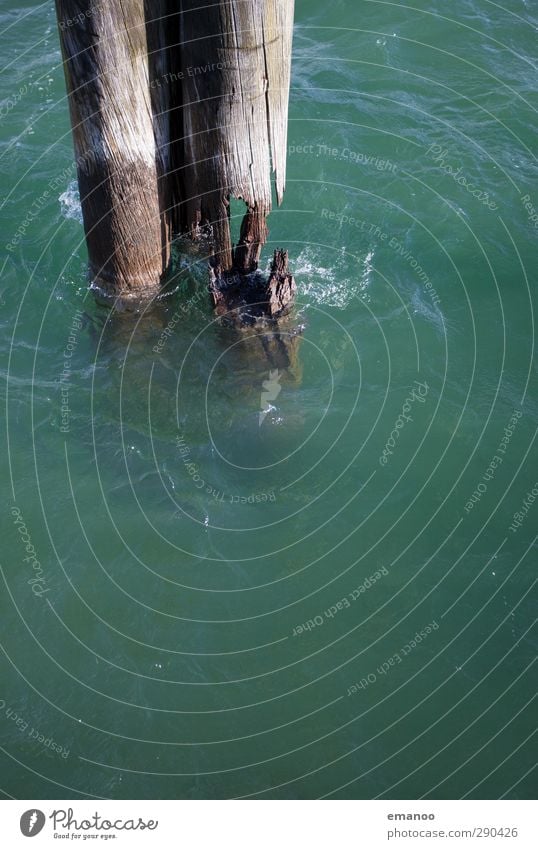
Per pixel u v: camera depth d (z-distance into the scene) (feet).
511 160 42.75
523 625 26.78
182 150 32.71
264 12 28.30
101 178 30.99
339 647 26.40
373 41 49.49
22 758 24.08
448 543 28.73
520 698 25.26
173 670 25.95
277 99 30.55
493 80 47.29
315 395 32.65
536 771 23.85
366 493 30.01
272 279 33.47
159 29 29.30
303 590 27.68
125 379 32.86
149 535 28.86
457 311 35.68
